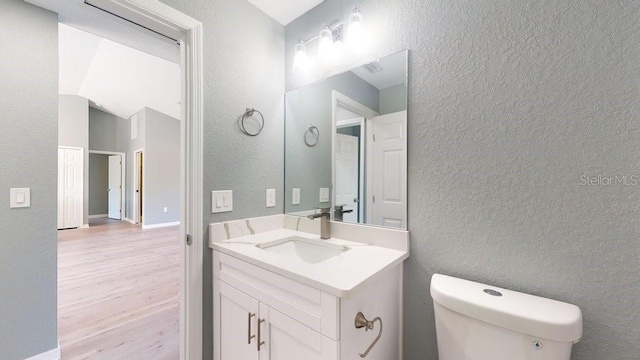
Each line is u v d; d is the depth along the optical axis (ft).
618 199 2.53
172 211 21.13
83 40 10.62
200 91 4.07
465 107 3.39
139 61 12.91
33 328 4.94
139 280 9.39
